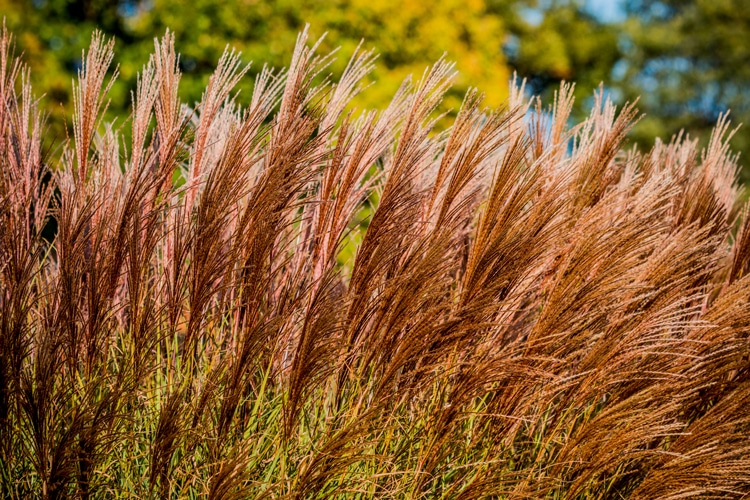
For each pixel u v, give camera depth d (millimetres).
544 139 2512
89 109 2004
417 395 2084
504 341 2357
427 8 9461
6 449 1797
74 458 1719
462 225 2480
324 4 8891
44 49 10047
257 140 2004
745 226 2738
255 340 1816
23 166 2125
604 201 2143
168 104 2062
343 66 8617
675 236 2256
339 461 1792
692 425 1983
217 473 1747
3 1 9875
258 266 1951
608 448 1921
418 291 1917
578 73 22078
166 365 2082
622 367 2051
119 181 2070
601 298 2051
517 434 2238
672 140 3113
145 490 1918
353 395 2025
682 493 1916
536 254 1997
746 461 1868
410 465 2059
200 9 8844
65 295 1870
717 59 19375
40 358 1785
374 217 2002
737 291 2123
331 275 1896
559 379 1958
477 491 1872
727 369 2055
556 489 2086
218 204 1877
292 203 2107
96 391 2031
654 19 21766
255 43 8797
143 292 1993
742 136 16656
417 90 2064
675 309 2336
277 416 2018
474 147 2012
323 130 2115
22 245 1943
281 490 1848
